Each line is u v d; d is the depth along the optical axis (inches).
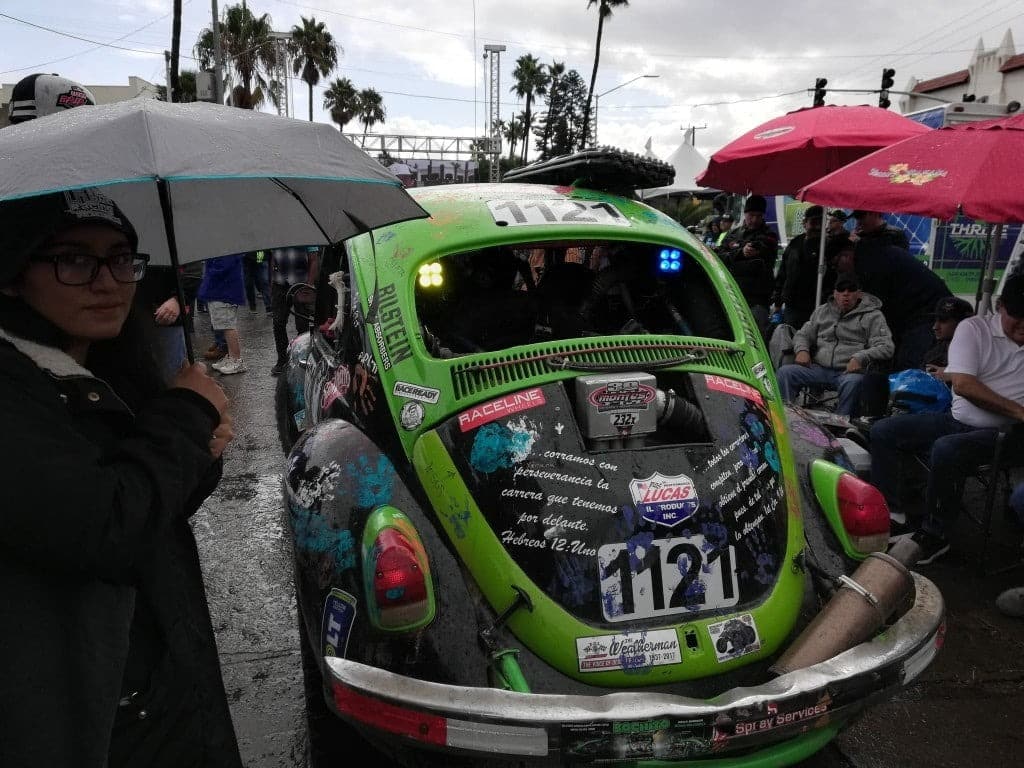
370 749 102.2
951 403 168.9
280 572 151.7
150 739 54.3
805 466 106.5
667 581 87.8
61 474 45.1
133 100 55.7
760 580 91.5
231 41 1320.1
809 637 85.4
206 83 644.7
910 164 148.3
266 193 72.1
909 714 111.5
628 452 93.4
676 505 90.1
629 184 137.5
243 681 118.4
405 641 82.7
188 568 58.9
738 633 87.4
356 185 69.1
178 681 55.4
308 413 145.6
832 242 285.0
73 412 50.7
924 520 157.3
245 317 461.1
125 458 49.8
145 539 48.2
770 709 76.1
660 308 134.5
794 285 290.4
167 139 50.1
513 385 96.7
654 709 73.8
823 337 221.3
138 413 58.4
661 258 124.8
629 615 86.3
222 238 73.5
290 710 111.7
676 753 74.4
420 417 96.0
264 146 53.9
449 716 73.5
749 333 117.6
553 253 155.8
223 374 307.9
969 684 118.0
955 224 329.1
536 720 72.6
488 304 125.6
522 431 92.7
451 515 89.5
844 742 105.9
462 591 86.5
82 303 50.6
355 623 83.4
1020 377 149.7
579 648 83.9
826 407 221.0
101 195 52.1
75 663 47.2
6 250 47.8
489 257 137.4
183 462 50.9
